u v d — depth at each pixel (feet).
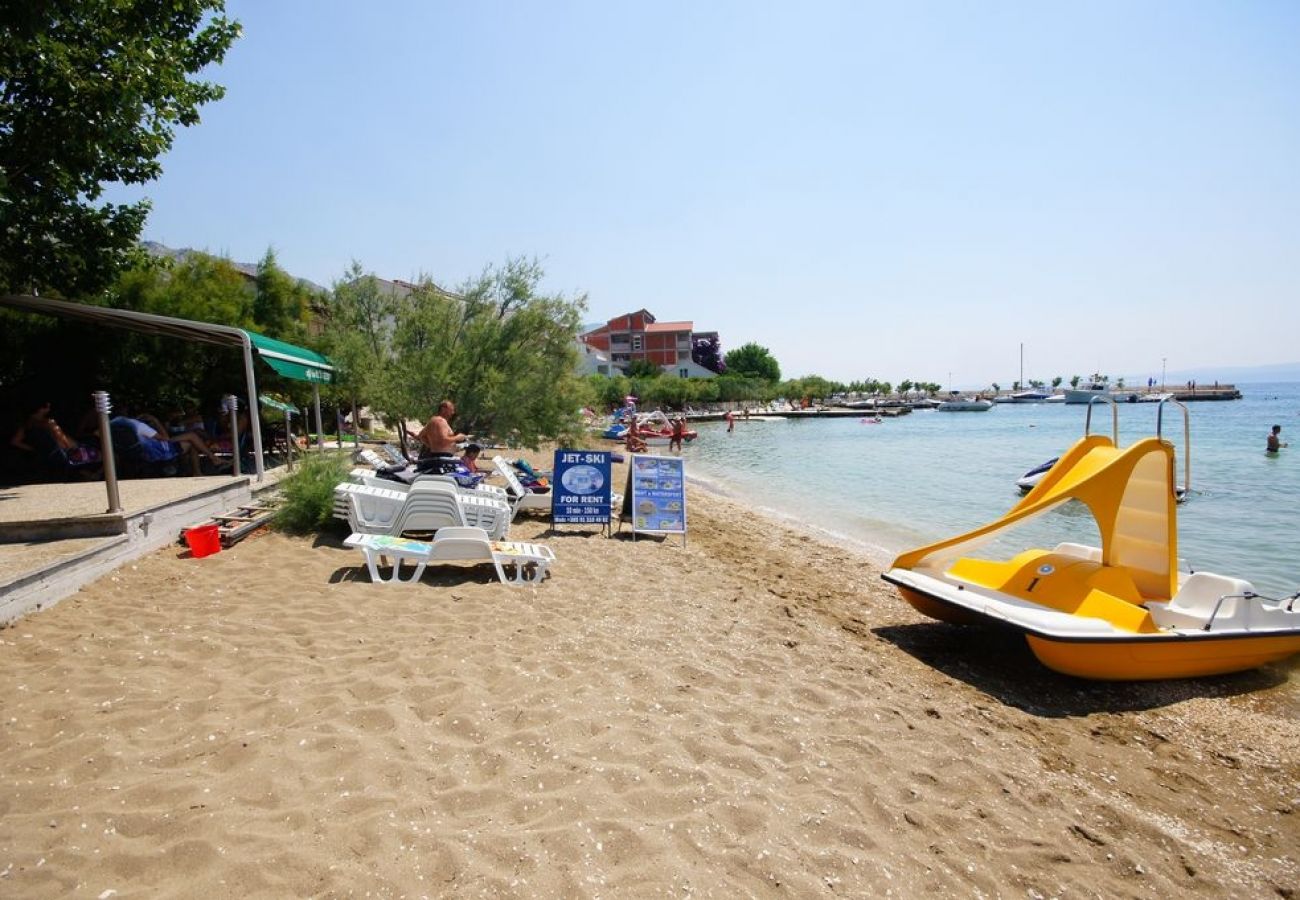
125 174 36.94
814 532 48.52
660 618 22.15
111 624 18.57
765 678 17.99
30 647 16.76
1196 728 18.37
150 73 33.35
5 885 8.78
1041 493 23.50
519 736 13.39
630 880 9.71
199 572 24.06
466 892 9.16
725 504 60.75
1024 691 19.90
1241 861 12.73
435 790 11.41
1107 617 20.25
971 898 10.55
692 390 258.57
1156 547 22.71
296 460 48.24
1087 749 16.66
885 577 24.14
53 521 23.24
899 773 13.84
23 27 27.58
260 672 15.66
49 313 36.96
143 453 35.22
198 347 49.16
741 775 12.89
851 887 10.26
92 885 8.86
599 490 36.78
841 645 21.90
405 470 34.30
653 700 15.70
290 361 41.19
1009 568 22.94
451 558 24.40
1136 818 13.60
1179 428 169.89
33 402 41.98
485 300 56.49
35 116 30.96
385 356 57.82
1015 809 13.25
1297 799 15.15
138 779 11.28
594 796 11.55
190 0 36.60
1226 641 20.43
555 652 18.16
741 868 10.27
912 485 76.74
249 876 9.12
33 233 34.42
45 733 12.71
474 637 18.81
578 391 58.95
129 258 39.75
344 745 12.51
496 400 54.60
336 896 8.89
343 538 29.78
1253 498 63.21
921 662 21.56
